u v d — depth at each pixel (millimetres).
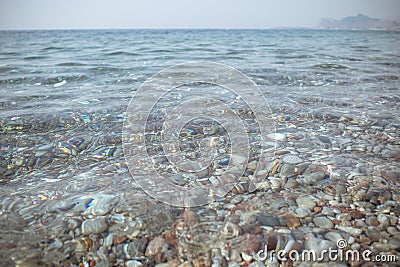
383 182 945
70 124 1371
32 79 2396
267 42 7777
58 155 1130
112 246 749
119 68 2924
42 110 1547
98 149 1171
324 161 1062
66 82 2311
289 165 1041
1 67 2969
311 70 2775
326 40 8875
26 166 1062
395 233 768
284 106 1626
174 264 713
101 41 8719
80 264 712
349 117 1461
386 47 5848
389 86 2162
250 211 842
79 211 842
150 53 4543
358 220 806
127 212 839
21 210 846
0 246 739
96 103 1688
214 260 718
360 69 2869
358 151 1133
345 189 918
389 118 1444
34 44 7125
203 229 788
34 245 746
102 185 954
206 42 7871
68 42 8141
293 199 884
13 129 1312
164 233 779
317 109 1580
